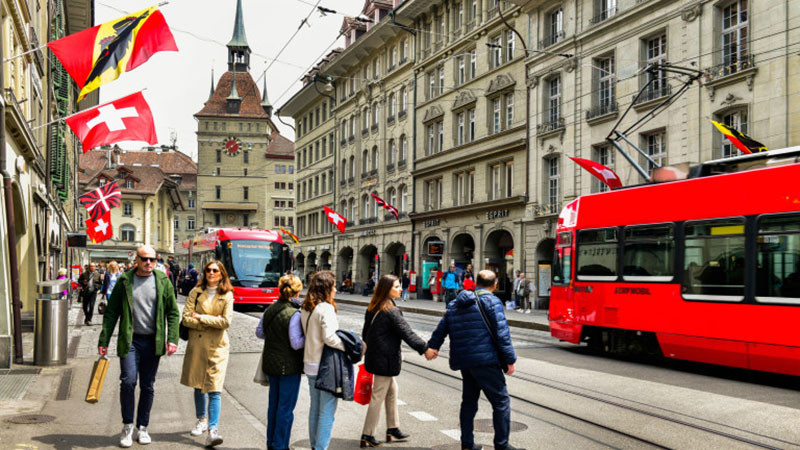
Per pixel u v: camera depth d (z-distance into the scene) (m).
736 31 21.67
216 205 110.75
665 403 9.00
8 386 9.65
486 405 8.87
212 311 6.92
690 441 7.04
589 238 14.46
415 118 41.78
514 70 32.25
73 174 47.19
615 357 13.98
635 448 6.79
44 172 24.48
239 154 112.44
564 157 28.66
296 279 6.45
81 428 7.33
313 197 59.81
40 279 23.31
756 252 10.52
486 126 34.53
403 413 8.36
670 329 12.05
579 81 27.91
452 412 8.42
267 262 27.75
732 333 10.83
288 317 6.27
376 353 6.78
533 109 30.56
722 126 18.58
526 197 30.72
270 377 6.42
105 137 12.37
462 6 37.22
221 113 112.12
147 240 84.12
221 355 6.90
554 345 16.12
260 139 113.06
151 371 6.86
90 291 19.86
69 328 18.92
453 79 37.66
